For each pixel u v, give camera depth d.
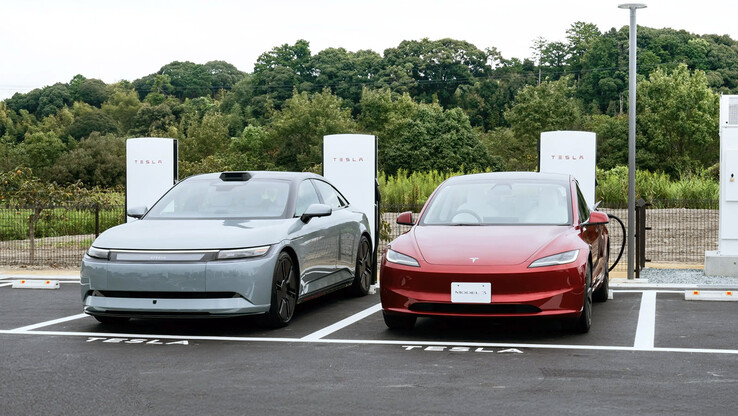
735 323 7.56
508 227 7.45
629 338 6.79
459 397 4.79
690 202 16.31
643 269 12.42
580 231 7.47
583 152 11.79
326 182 9.55
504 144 97.25
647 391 4.91
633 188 10.89
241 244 7.04
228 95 157.00
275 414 4.43
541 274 6.55
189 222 7.71
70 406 4.61
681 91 79.12
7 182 14.24
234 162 91.19
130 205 12.84
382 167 85.56
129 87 193.50
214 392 4.94
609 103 143.75
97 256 7.04
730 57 154.00
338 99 101.31
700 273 11.84
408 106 102.62
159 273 6.83
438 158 82.81
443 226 7.63
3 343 6.66
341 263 9.04
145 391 4.97
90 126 140.62
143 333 7.18
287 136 95.62
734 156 11.38
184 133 126.50
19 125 151.75
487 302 6.52
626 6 10.95
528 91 93.25
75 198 17.80
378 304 9.14
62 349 6.39
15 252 16.17
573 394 4.85
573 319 6.82
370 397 4.80
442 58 157.62
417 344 6.57
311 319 8.01
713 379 5.23
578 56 163.50
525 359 5.92
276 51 161.38
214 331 7.29
